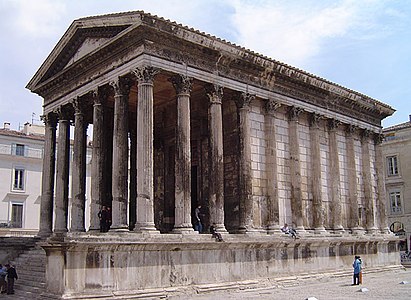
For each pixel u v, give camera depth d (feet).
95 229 104.63
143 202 90.07
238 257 102.58
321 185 131.44
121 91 99.96
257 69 115.44
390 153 236.22
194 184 129.59
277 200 115.65
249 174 110.22
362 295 92.17
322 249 125.59
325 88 134.21
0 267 98.07
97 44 109.81
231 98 113.29
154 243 86.84
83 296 77.20
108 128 130.21
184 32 98.84
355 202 142.61
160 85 118.42
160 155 136.98
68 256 77.15
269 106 118.62
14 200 215.51
